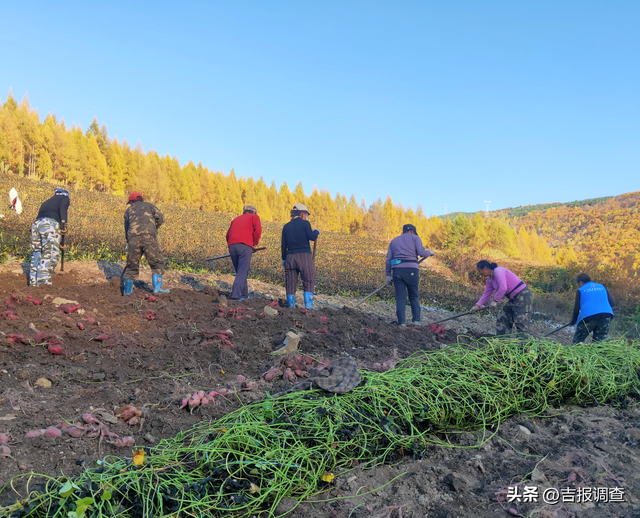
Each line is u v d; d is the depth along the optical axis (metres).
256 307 6.04
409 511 2.15
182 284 8.43
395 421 2.87
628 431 3.09
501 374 3.60
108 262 8.88
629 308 12.27
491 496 2.29
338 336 4.95
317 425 2.61
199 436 2.54
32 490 2.04
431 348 5.04
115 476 2.06
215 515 2.01
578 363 3.89
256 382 3.55
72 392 3.11
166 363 3.84
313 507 2.18
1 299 4.92
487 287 6.34
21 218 11.35
